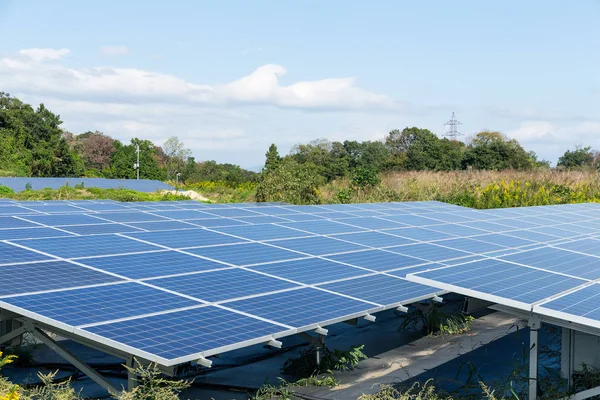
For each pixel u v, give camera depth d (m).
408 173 53.53
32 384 14.23
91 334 9.55
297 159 95.69
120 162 110.56
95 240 16.38
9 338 11.70
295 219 23.94
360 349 16.78
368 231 22.17
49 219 19.31
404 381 15.24
